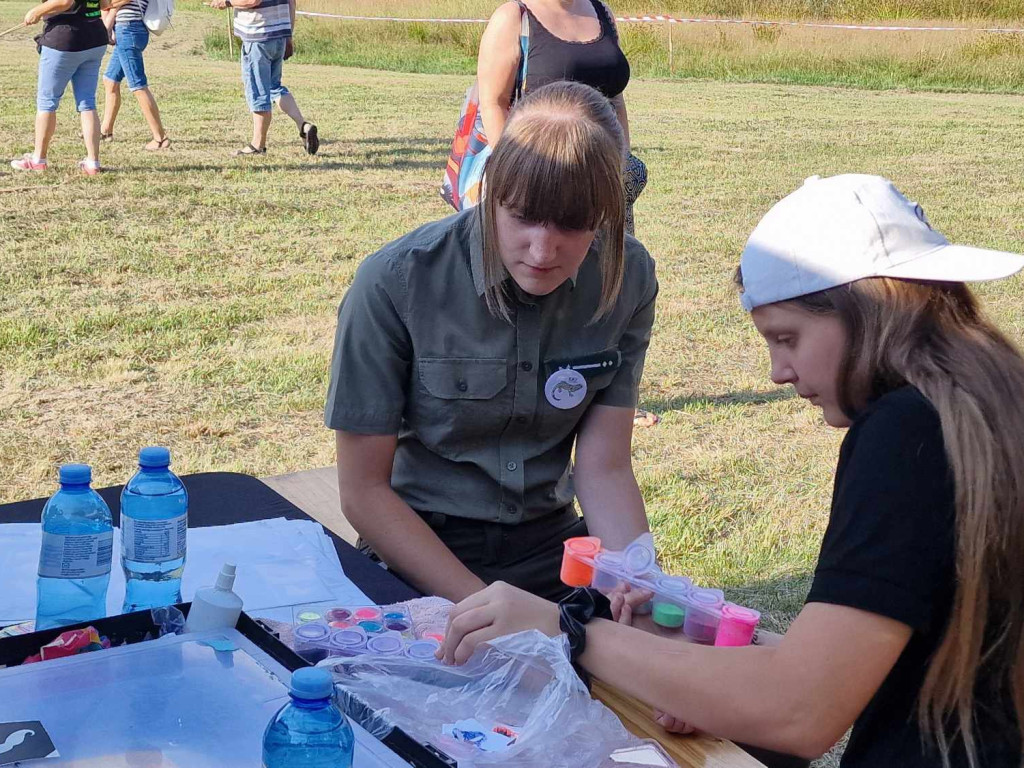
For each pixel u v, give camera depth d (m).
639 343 2.18
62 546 1.56
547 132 1.75
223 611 1.39
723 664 1.39
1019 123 14.06
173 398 4.55
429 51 19.86
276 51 9.66
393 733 1.22
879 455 1.30
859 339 1.35
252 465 3.96
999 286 6.78
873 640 1.29
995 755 1.36
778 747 1.36
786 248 1.40
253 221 7.49
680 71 18.81
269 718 1.24
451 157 3.51
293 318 5.61
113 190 8.05
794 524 3.82
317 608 1.68
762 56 18.91
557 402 2.08
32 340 5.02
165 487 1.61
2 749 1.15
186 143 10.21
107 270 6.17
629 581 1.61
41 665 1.28
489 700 1.43
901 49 18.89
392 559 2.01
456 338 2.01
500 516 2.13
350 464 2.03
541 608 1.53
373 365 2.00
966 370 1.30
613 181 1.78
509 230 1.82
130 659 1.31
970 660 1.30
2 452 3.94
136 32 9.41
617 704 1.52
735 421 4.71
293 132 11.36
